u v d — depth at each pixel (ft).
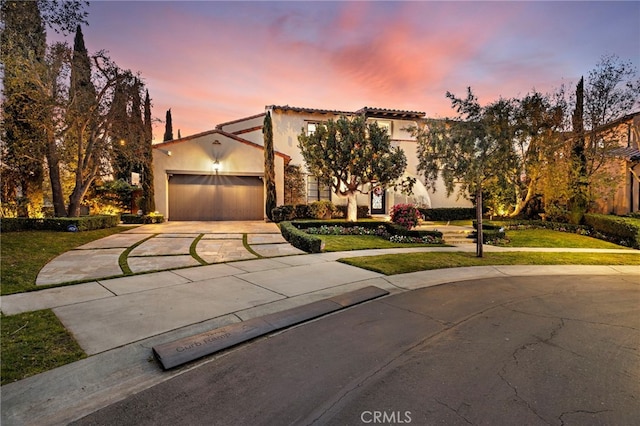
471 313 16.40
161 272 22.38
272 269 24.54
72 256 26.66
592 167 49.37
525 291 20.93
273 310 15.88
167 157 55.88
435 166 34.24
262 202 61.00
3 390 8.77
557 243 42.60
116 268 22.97
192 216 57.98
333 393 9.09
